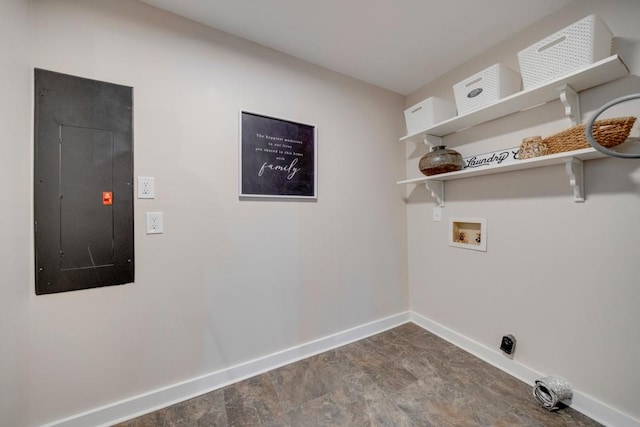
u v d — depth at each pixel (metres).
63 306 1.18
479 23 1.50
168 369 1.41
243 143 1.60
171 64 1.40
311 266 1.88
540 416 1.29
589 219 1.29
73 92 1.18
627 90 1.17
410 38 1.63
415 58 1.84
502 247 1.67
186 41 1.43
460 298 1.95
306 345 1.85
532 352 1.52
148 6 1.34
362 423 1.26
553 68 1.24
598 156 1.21
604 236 1.25
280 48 1.71
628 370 1.18
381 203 2.24
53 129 1.15
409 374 1.63
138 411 1.32
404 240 2.37
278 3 1.34
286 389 1.51
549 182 1.44
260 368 1.67
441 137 2.03
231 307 1.58
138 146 1.32
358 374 1.64
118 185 1.28
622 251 1.20
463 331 1.93
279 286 1.75
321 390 1.50
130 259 1.31
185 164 1.43
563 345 1.39
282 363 1.75
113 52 1.26
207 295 1.51
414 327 2.29
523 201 1.56
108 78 1.25
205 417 1.31
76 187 1.19
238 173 1.58
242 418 1.30
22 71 1.07
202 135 1.48
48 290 1.15
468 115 1.61
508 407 1.35
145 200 1.34
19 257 1.07
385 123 2.26
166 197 1.39
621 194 1.20
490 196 1.74
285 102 1.75
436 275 2.14
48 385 1.15
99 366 1.25
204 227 1.49
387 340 2.07
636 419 1.15
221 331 1.55
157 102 1.36
